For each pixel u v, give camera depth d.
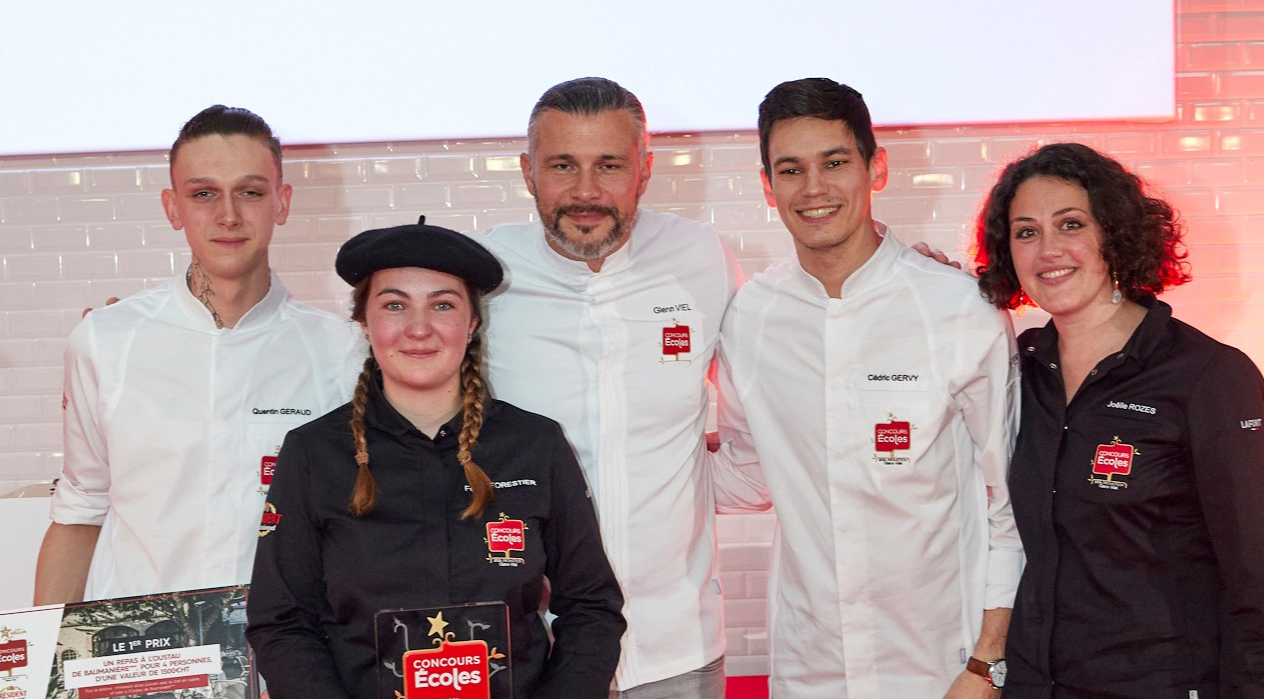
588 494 1.87
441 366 1.76
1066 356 1.93
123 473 1.97
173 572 1.96
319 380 2.09
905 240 3.53
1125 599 1.81
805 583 2.14
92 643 1.78
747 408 2.21
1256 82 3.48
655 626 2.10
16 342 3.57
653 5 3.43
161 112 3.45
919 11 3.41
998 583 2.03
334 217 3.54
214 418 1.99
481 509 1.74
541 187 2.02
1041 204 1.88
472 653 1.66
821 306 2.11
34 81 3.44
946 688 2.07
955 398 2.05
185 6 3.42
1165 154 3.49
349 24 3.44
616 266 2.17
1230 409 1.76
